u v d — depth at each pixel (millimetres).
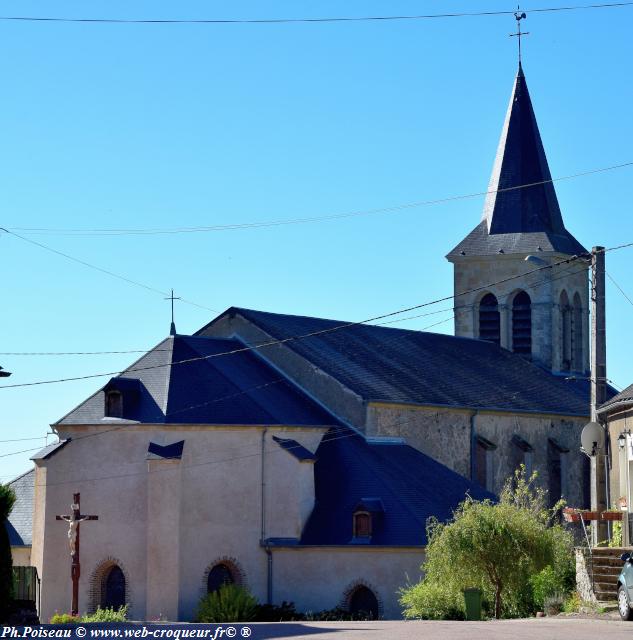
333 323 74562
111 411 59938
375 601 57344
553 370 87500
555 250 87125
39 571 59250
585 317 91375
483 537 42625
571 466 79500
